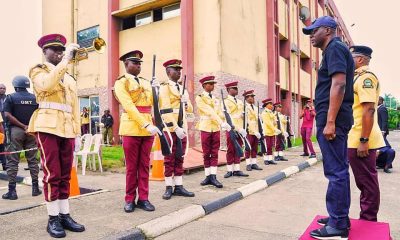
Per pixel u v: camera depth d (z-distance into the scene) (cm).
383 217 491
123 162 953
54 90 404
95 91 1662
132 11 1533
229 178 767
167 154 544
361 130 393
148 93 512
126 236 391
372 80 389
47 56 414
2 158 830
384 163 911
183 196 582
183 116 587
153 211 489
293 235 419
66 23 1797
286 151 1420
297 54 2189
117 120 1570
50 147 394
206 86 698
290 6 2086
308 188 705
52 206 392
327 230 311
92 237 382
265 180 736
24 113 597
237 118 811
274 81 1680
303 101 2512
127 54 503
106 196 579
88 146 849
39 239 377
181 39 1333
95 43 505
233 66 1370
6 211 475
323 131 331
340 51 324
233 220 485
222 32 1299
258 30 1612
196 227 454
